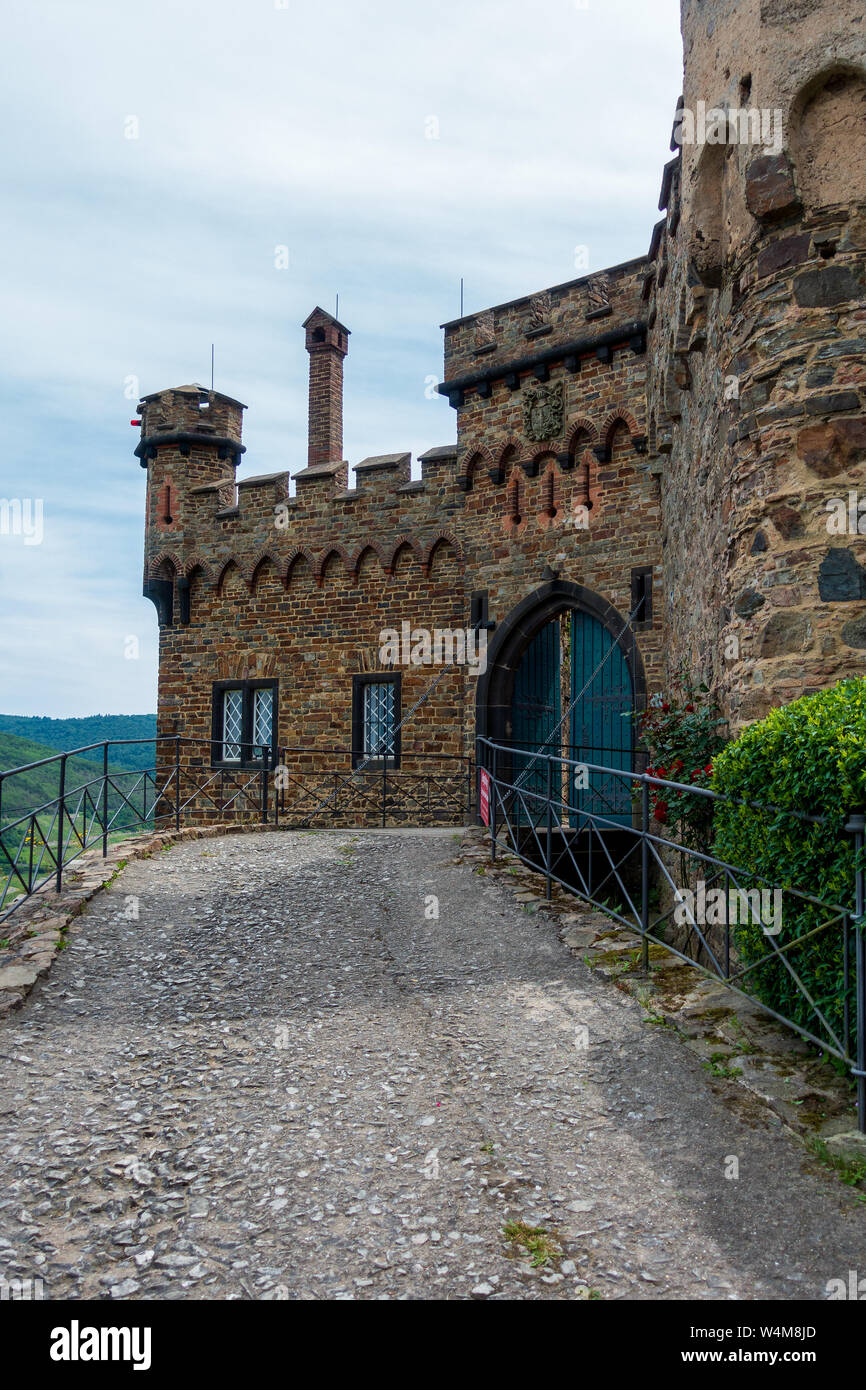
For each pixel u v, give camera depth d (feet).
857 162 18.67
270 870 29.73
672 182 29.43
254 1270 10.30
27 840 24.27
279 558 54.60
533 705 48.29
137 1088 14.75
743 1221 10.87
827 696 15.61
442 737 48.75
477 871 28.73
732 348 21.03
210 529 57.26
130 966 20.51
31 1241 10.89
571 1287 9.90
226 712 56.54
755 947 15.48
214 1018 17.66
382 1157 12.57
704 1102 13.56
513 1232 10.84
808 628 18.47
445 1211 11.30
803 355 18.97
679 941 26.81
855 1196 11.02
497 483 47.37
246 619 55.98
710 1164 12.05
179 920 23.90
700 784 21.77
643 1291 9.82
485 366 47.62
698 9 22.35
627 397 42.45
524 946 21.34
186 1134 13.29
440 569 49.67
